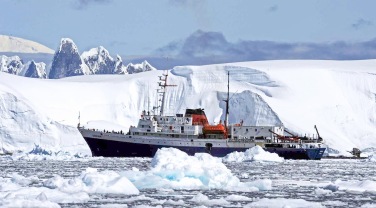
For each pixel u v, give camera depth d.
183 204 113.38
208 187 139.12
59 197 116.00
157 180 138.88
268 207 110.81
